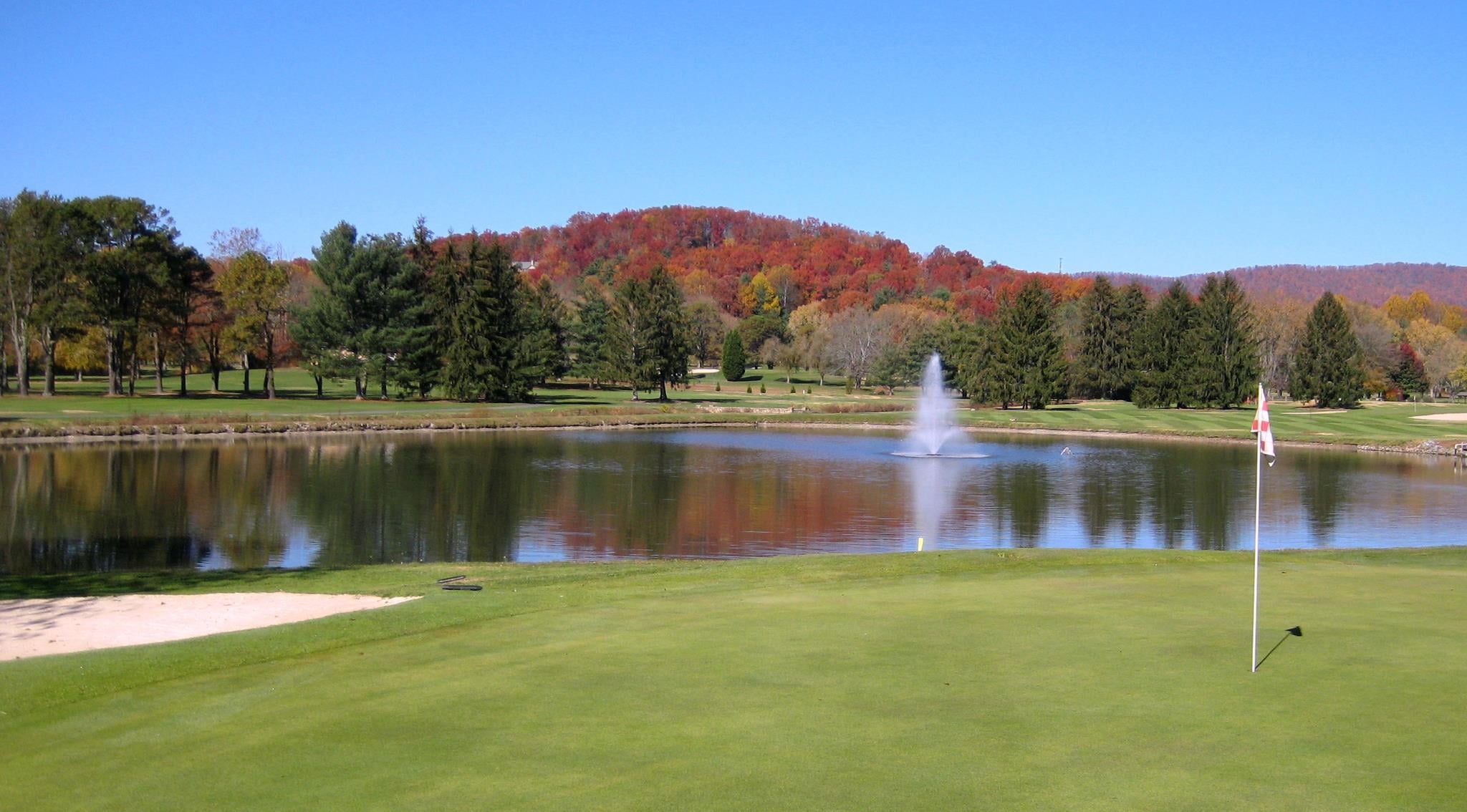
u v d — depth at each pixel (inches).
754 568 785.6
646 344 3661.4
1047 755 332.5
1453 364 4387.3
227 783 325.4
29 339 3048.7
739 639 494.9
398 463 1856.5
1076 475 1793.8
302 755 347.9
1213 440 2581.2
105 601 660.7
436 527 1200.8
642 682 422.0
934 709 380.8
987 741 346.3
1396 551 885.8
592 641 496.4
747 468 1835.6
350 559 1009.5
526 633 518.6
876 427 2908.5
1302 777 312.5
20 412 2425.0
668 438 2480.3
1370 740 343.3
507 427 2716.5
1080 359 4072.3
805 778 316.2
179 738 370.3
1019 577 687.7
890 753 337.1
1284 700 386.6
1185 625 514.3
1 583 756.6
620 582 724.7
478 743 353.4
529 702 397.1
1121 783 309.9
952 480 1704.0
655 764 330.6
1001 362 3651.6
